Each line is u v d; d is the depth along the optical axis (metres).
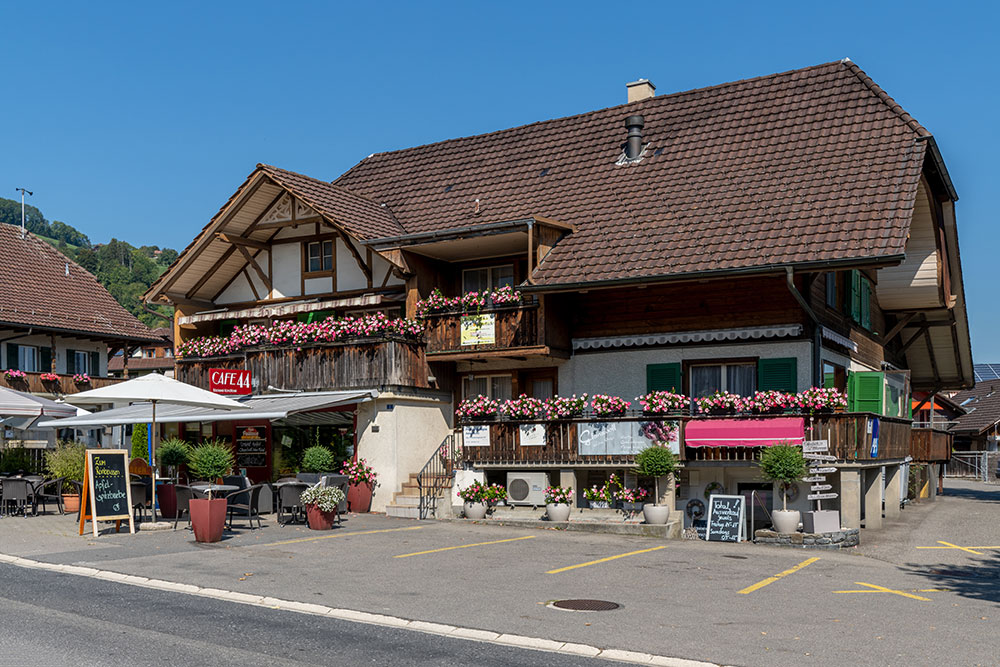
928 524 24.47
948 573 16.14
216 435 28.25
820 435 20.45
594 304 24.52
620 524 20.78
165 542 17.75
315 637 10.41
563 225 24.39
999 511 29.11
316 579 14.05
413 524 21.80
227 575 14.23
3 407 22.38
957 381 37.06
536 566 15.67
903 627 11.40
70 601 12.13
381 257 25.83
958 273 29.89
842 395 20.50
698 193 24.64
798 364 21.98
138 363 69.88
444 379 26.33
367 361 24.98
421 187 30.47
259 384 26.88
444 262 26.80
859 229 20.84
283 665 9.24
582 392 24.58
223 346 27.72
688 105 28.72
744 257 21.17
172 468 26.95
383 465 24.59
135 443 29.47
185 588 13.13
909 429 27.28
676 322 23.39
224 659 9.41
